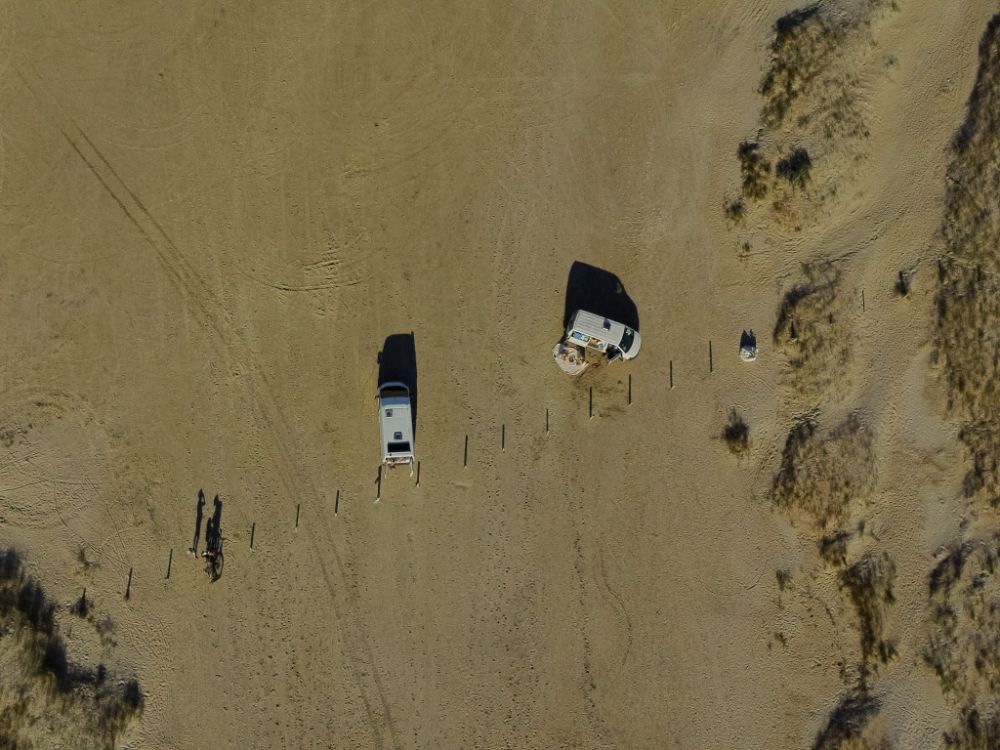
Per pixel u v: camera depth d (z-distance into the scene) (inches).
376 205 1114.1
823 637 1107.3
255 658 1080.8
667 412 1119.6
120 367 1092.5
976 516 1120.2
